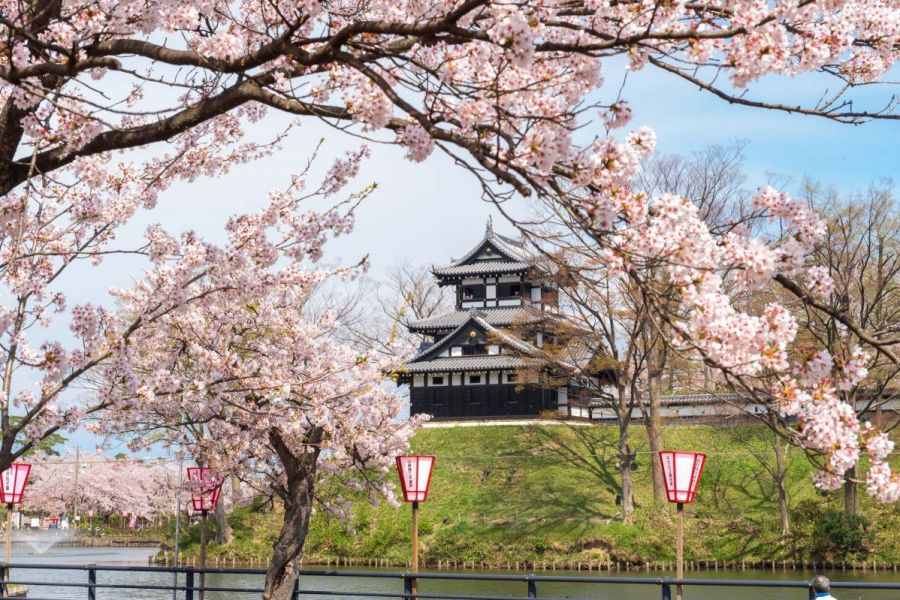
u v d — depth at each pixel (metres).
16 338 7.28
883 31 5.23
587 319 39.69
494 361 53.88
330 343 14.91
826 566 35.09
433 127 4.84
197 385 8.21
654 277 5.00
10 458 6.92
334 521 42.31
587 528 39.31
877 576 32.25
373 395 15.55
